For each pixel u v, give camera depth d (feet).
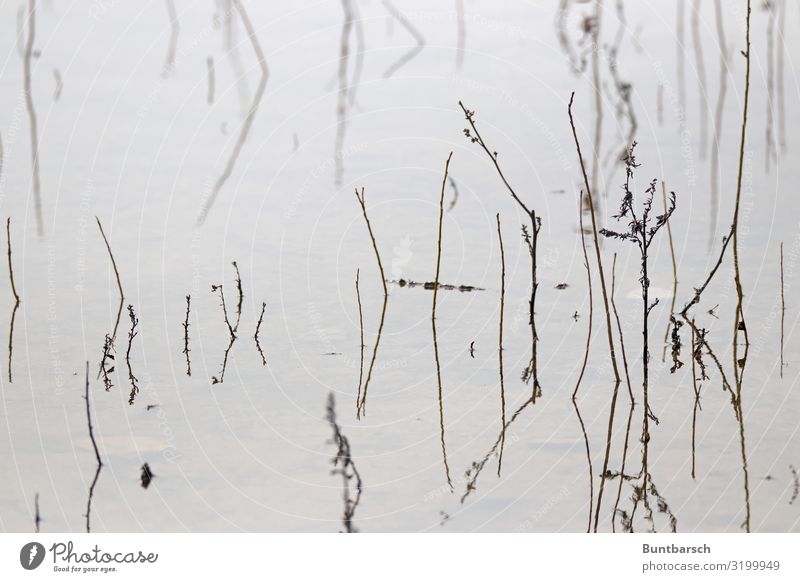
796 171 23.54
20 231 20.99
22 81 28.89
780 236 20.47
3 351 16.55
